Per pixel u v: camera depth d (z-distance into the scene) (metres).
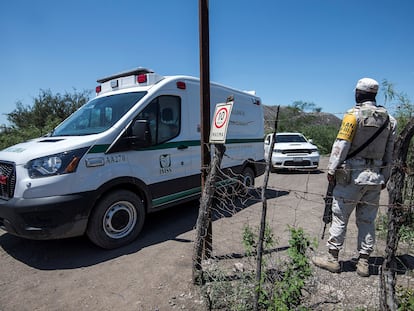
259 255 2.29
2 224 3.62
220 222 4.93
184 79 5.05
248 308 2.42
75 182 3.46
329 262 3.15
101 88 5.30
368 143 2.87
